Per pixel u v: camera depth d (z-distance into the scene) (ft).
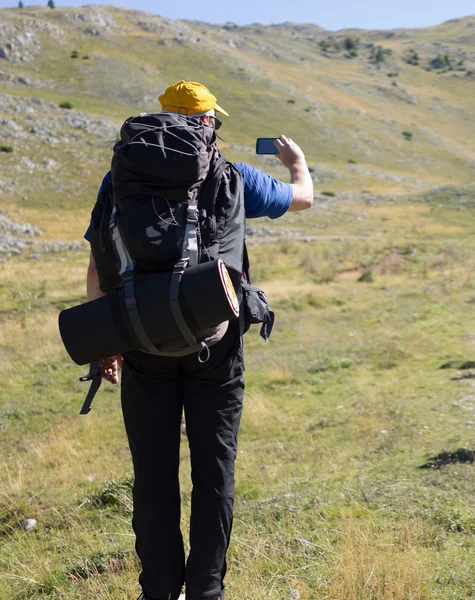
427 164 341.82
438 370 39.58
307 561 11.72
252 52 528.22
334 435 27.09
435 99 506.48
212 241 6.98
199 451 7.62
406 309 64.54
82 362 6.98
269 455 24.64
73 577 12.25
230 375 7.57
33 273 102.17
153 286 6.68
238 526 14.52
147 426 7.61
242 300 7.48
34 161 208.54
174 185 6.91
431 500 15.70
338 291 79.20
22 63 366.84
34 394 43.24
